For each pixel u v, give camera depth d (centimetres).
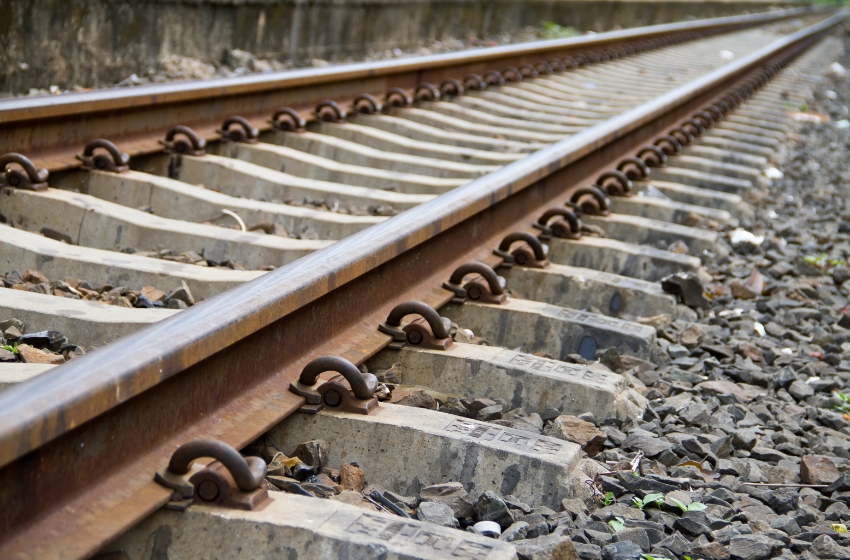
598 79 1172
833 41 2773
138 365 179
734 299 441
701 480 258
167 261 344
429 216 330
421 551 178
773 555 219
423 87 832
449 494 223
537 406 284
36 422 151
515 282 397
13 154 392
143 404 190
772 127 1008
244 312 217
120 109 479
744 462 274
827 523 240
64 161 440
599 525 222
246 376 229
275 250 369
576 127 813
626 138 681
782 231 591
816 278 498
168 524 185
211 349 204
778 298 446
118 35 787
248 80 590
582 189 515
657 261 440
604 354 329
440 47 1448
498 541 184
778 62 1667
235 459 185
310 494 217
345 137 651
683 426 296
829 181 809
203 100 547
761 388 343
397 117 758
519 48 1071
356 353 271
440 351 290
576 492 230
